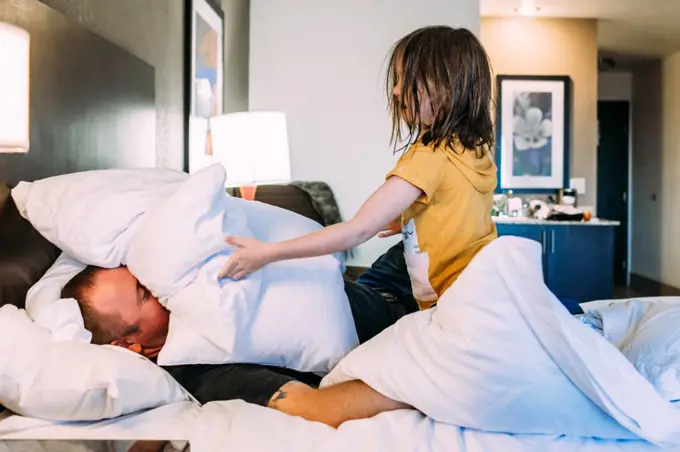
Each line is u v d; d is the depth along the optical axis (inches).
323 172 150.5
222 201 47.2
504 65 191.5
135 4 77.1
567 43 191.2
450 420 39.6
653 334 49.6
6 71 39.4
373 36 148.6
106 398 36.8
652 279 261.1
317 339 48.3
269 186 134.2
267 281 48.0
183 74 97.1
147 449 32.5
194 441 36.0
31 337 40.4
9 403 37.9
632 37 212.2
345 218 150.3
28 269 50.3
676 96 236.5
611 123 276.8
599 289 167.9
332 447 35.8
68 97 58.1
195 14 101.0
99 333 46.1
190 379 47.4
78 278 47.6
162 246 43.8
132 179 50.5
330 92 149.6
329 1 149.1
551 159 192.1
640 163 269.0
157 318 47.8
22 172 50.8
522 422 39.3
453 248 48.4
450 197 48.1
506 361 38.8
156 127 84.7
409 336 42.4
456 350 39.3
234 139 101.9
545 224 167.8
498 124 191.0
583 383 38.5
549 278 168.4
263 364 48.4
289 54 149.9
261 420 38.5
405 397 40.3
